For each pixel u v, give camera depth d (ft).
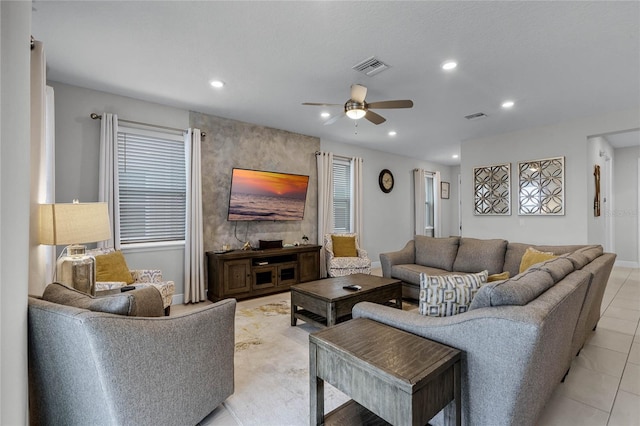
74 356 4.22
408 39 8.09
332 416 5.39
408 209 24.77
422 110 13.57
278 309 12.38
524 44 8.32
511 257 11.78
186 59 9.21
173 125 13.35
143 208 12.86
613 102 12.68
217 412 5.92
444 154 23.76
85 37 8.02
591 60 9.20
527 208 16.60
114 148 11.68
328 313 9.03
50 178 9.71
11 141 3.80
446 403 4.41
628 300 13.19
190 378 5.22
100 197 11.39
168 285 10.02
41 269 6.91
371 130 16.98
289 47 8.50
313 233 18.51
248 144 15.60
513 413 4.30
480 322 4.55
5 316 3.72
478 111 13.75
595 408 5.98
